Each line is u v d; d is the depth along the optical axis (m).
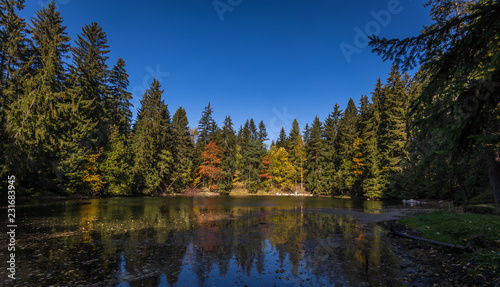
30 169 21.67
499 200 10.98
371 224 13.04
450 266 5.92
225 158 55.97
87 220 13.55
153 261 6.69
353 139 43.69
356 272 5.91
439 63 4.85
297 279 5.53
